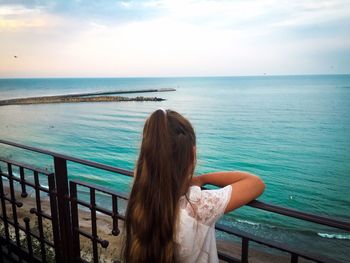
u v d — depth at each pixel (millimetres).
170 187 1221
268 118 78000
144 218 1240
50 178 2676
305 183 30766
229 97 141625
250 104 110438
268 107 101375
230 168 36438
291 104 108688
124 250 1403
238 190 1300
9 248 3389
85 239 10922
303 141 51750
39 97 146375
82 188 25047
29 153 42344
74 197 2566
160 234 1218
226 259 1788
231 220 19953
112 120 77688
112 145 49281
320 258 1425
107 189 2266
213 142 51000
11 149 44812
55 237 2801
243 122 72562
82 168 34188
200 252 1261
